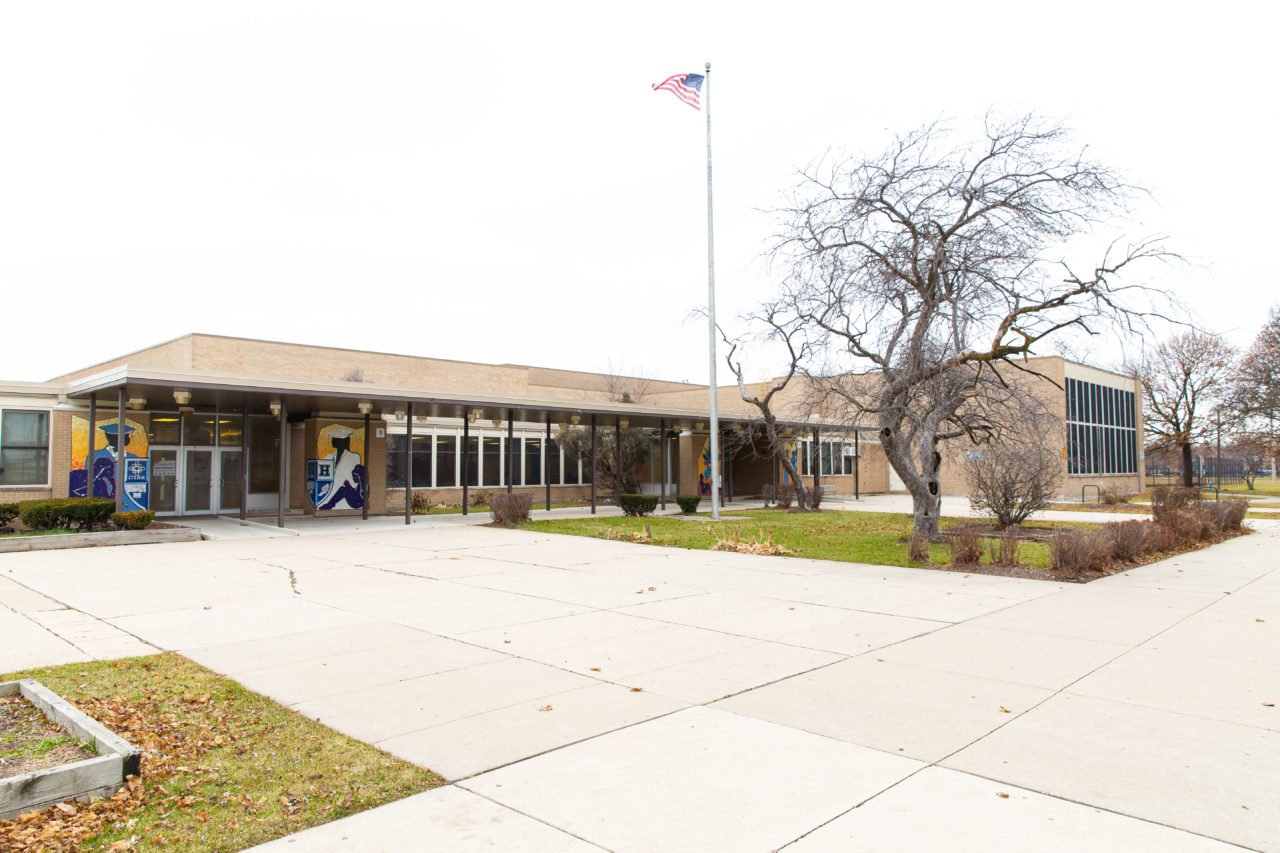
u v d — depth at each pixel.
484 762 4.77
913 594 10.82
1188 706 5.88
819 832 3.86
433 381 33.44
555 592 10.99
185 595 10.66
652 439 37.16
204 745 5.00
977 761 4.79
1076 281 14.61
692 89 24.98
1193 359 43.56
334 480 24.95
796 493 31.08
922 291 15.69
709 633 8.35
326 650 7.57
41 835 3.74
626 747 5.02
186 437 23.47
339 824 3.95
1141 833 3.85
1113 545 13.78
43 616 9.22
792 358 22.36
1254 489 55.69
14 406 19.95
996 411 17.61
